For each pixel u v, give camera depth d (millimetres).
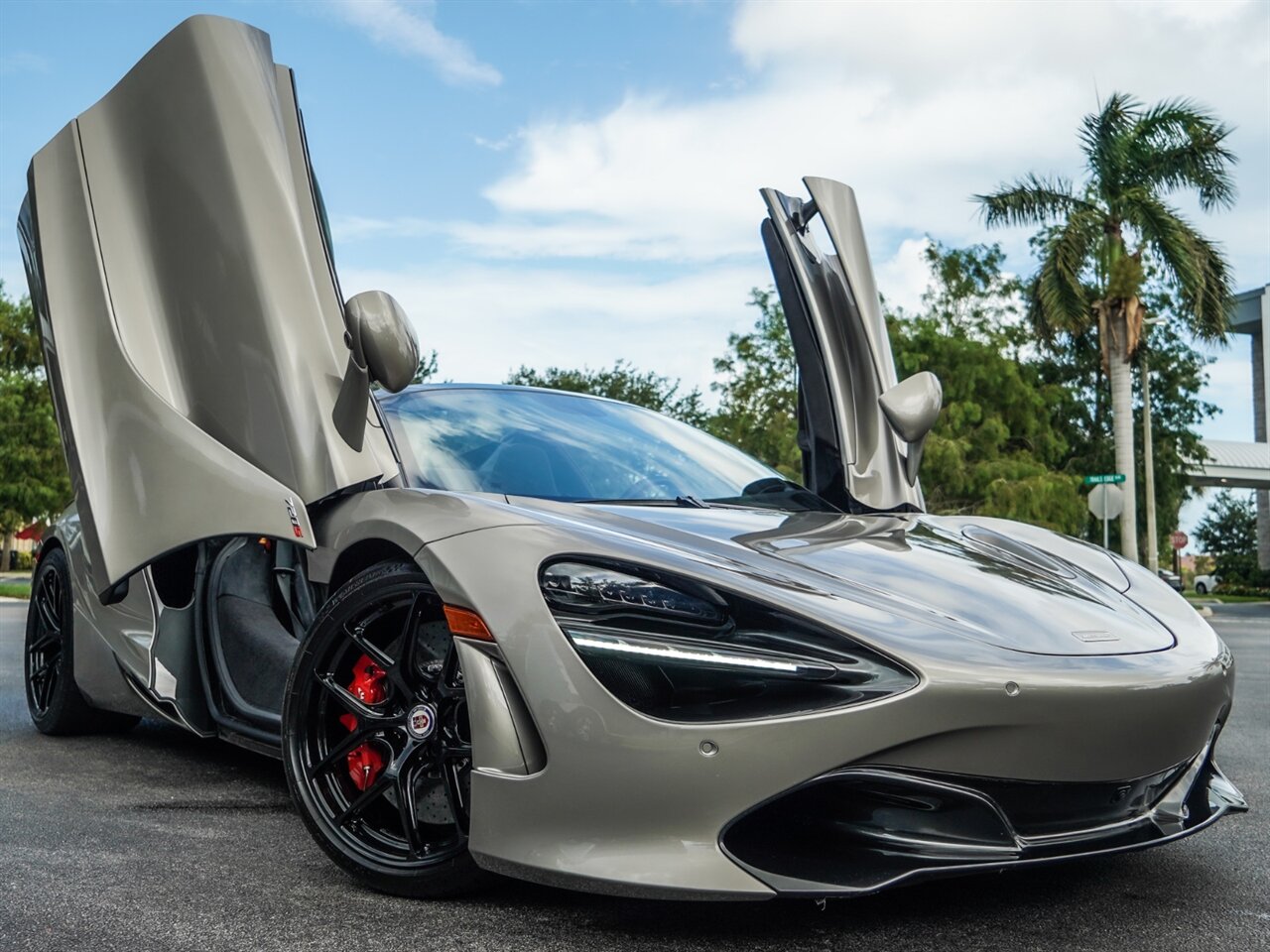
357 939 1785
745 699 1749
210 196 2449
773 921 1888
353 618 2152
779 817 1790
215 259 2451
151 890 2023
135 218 2643
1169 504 28766
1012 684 1749
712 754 1727
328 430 2299
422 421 2695
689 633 1798
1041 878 2148
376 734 2080
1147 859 2291
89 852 2256
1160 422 29016
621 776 1757
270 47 2555
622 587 1852
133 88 2615
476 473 2529
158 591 2926
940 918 1911
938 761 1740
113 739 3545
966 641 1830
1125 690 1823
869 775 1725
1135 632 2068
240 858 2225
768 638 1787
